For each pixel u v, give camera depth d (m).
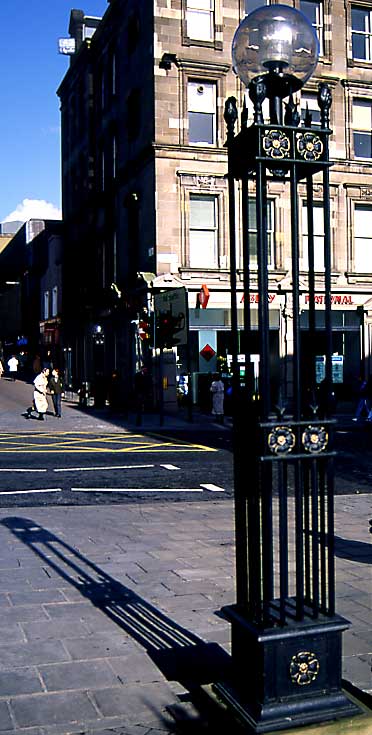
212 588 6.80
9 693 4.61
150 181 30.34
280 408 3.89
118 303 34.47
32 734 4.10
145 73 30.81
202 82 30.53
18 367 59.62
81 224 42.50
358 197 31.62
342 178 31.41
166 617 6.02
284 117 4.09
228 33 30.66
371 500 12.09
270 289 29.59
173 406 30.44
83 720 4.27
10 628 5.73
